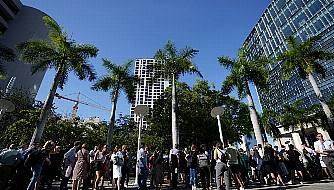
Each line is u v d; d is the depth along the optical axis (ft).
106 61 80.18
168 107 84.33
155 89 123.34
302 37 169.27
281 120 110.83
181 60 70.59
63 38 64.49
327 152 33.45
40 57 63.72
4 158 23.30
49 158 27.27
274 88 189.16
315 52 69.92
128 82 78.64
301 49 70.49
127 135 126.41
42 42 65.72
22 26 180.45
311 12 163.73
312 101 147.02
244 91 69.87
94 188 29.96
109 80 78.33
